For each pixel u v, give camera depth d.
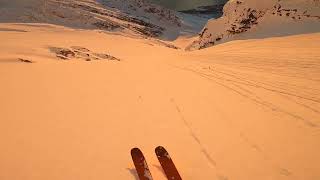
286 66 11.58
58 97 8.17
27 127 6.05
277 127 5.73
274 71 10.97
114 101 7.89
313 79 9.15
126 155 4.95
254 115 6.44
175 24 170.62
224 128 5.85
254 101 7.41
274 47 18.41
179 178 4.09
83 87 9.41
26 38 29.94
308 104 6.88
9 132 5.80
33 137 5.59
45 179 4.30
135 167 4.41
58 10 89.75
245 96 7.90
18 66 12.95
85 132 5.83
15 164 4.66
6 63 13.85
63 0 115.69
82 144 5.33
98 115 6.77
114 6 156.88
